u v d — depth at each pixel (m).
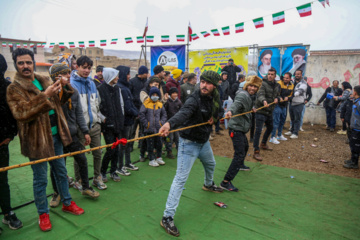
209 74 2.67
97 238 2.50
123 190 3.62
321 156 5.49
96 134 3.45
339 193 3.71
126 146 4.36
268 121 5.49
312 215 3.09
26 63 2.30
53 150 2.52
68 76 2.79
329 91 8.23
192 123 2.79
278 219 2.97
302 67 8.57
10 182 3.76
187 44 9.62
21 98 2.25
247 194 3.63
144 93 4.57
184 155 2.79
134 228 2.69
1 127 2.43
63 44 9.70
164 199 3.39
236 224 2.84
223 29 7.32
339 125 8.86
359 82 8.62
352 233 2.73
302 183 4.06
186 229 2.72
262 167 4.77
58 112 2.64
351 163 4.81
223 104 7.64
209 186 3.64
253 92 3.76
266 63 9.10
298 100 6.84
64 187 2.83
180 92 5.81
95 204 3.17
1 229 2.54
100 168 3.64
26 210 3.00
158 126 4.58
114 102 3.63
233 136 3.71
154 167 4.63
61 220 2.79
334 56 8.86
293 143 6.52
